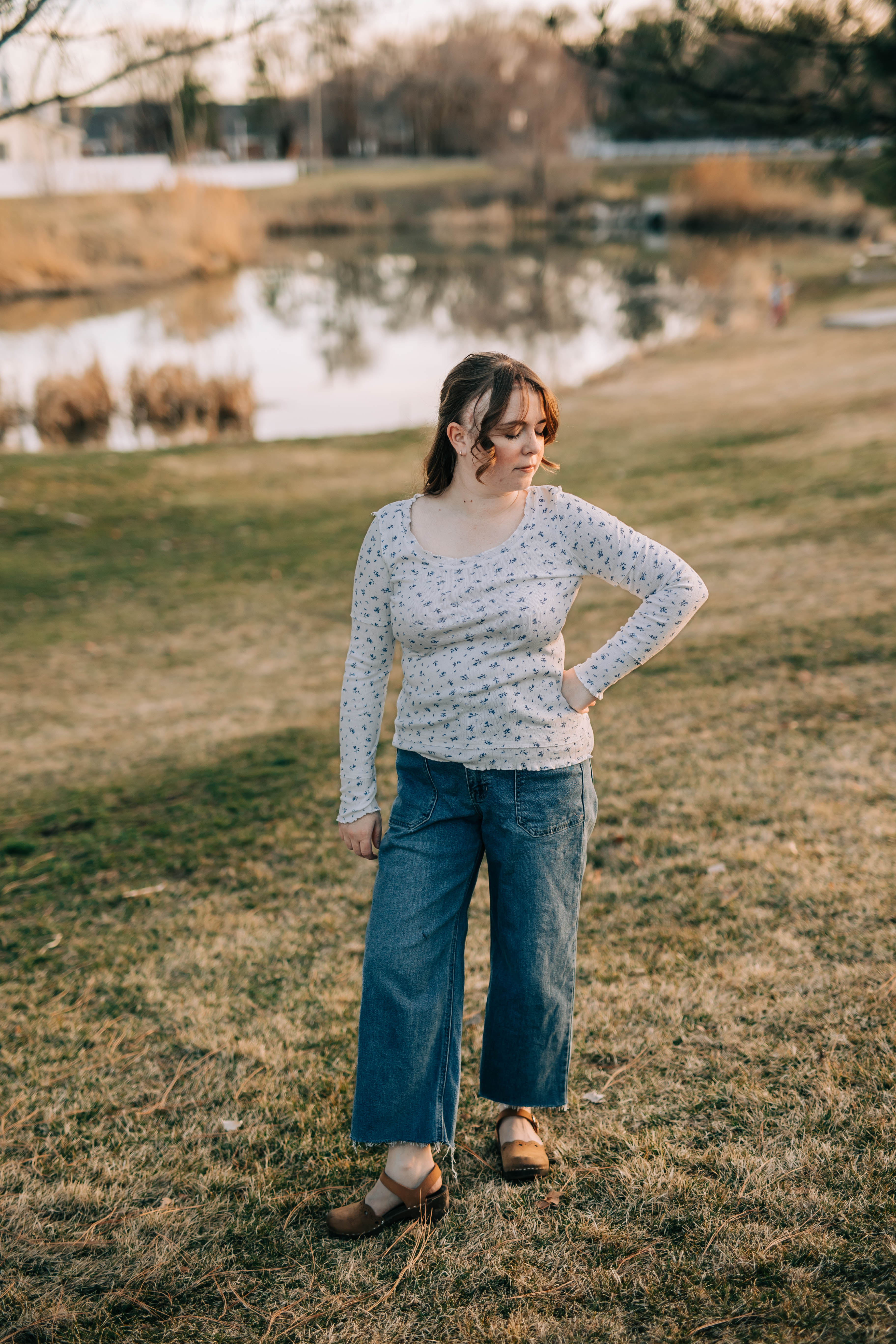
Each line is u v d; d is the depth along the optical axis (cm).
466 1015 280
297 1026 281
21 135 3597
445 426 188
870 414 1173
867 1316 174
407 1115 198
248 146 7488
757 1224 197
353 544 1005
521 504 196
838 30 748
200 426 1662
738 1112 228
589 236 4600
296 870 375
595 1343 178
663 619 189
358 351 2273
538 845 195
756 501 912
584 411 1522
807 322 2077
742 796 385
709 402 1463
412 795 201
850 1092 228
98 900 364
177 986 306
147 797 462
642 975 284
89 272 3133
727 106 817
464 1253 200
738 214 4150
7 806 471
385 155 7838
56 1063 272
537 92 5312
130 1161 233
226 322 2658
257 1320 190
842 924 293
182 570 948
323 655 711
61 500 1156
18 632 800
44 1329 189
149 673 697
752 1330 175
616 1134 227
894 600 593
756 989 270
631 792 402
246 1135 240
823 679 495
